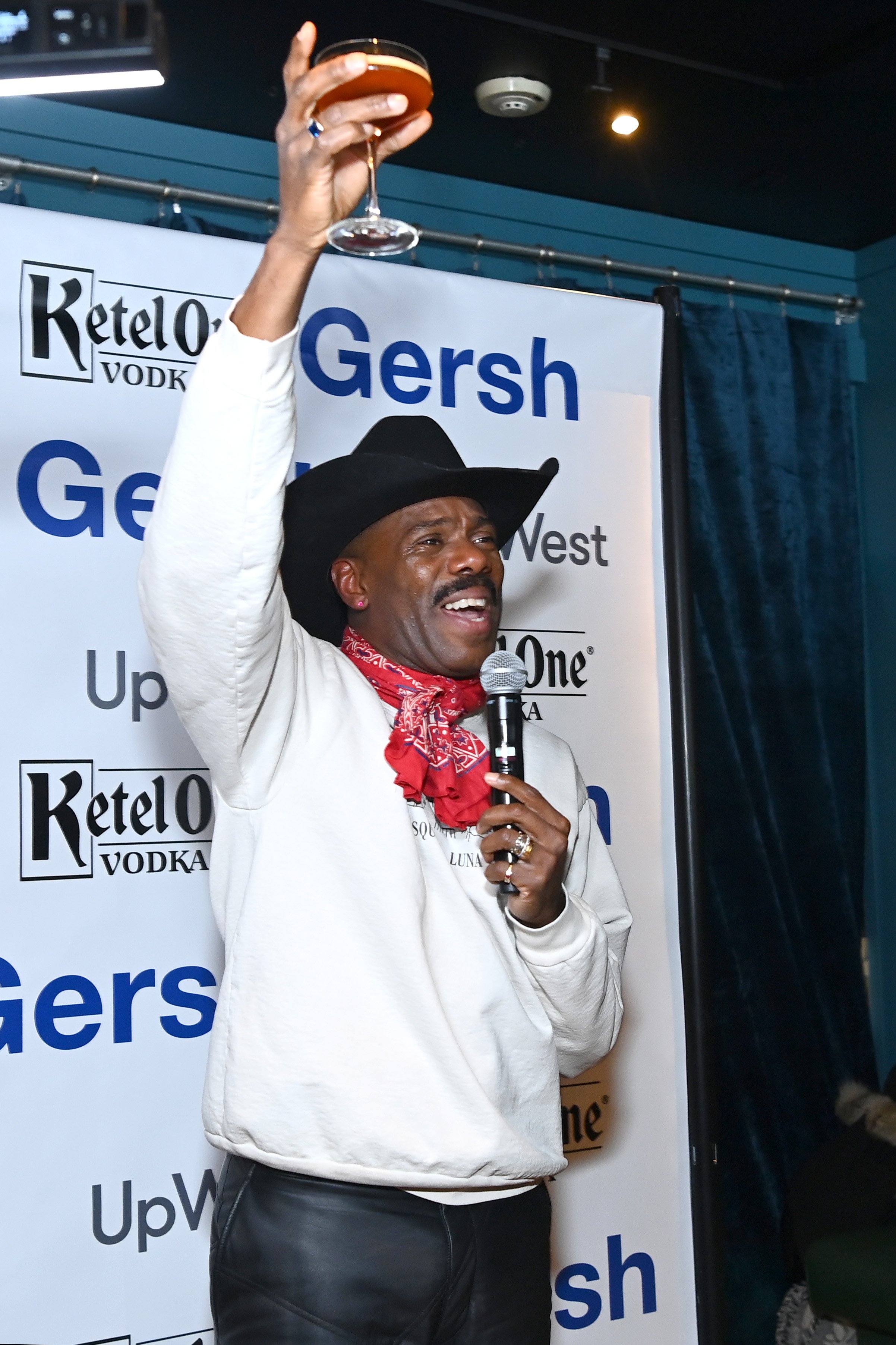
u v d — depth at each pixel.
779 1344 2.67
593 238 3.39
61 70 1.28
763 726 3.29
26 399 2.08
